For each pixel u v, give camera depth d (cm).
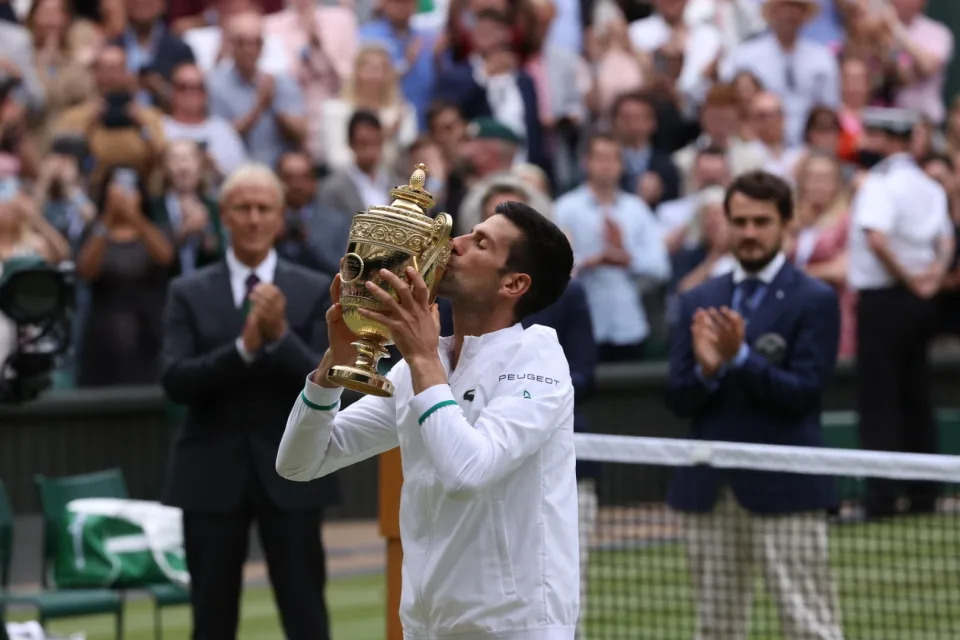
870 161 2703
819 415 1446
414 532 845
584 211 2622
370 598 2048
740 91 2912
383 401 895
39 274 1277
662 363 2662
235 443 1414
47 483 1645
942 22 3716
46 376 1305
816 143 2906
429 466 835
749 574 1425
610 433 2636
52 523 1630
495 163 2062
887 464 1297
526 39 3055
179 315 1440
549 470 835
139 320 2436
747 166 2841
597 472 1477
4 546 1614
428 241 802
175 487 1425
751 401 1423
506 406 814
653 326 2736
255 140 2738
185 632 1895
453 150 2611
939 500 1672
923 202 2430
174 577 1603
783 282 1428
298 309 1448
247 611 1980
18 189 2408
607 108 3123
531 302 858
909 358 2444
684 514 1441
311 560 1432
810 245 2708
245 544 1435
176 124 2622
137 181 2475
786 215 1438
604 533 1833
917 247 2433
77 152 2491
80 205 2509
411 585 842
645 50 3309
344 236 2219
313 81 2917
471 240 851
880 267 2425
